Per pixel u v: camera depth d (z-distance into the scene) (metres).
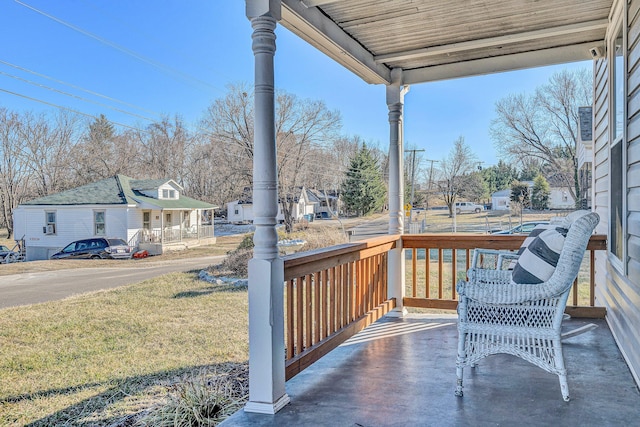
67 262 12.05
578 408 2.43
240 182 21.77
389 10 3.23
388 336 3.90
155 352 4.57
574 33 3.78
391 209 4.70
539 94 14.91
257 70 2.39
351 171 21.44
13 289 7.05
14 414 3.23
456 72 4.45
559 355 2.51
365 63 3.99
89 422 3.11
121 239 15.72
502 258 3.57
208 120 21.36
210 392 3.12
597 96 4.67
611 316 3.80
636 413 2.36
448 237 4.54
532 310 2.56
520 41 3.87
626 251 3.02
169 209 17.48
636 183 2.68
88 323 5.25
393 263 4.66
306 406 2.53
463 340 2.66
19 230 16.30
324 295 3.30
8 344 4.40
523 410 2.42
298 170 20.56
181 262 12.05
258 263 2.46
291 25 3.06
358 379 2.93
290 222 19.48
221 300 6.91
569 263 2.40
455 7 3.21
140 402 3.43
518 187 14.97
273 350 2.45
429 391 2.71
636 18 2.69
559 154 14.41
